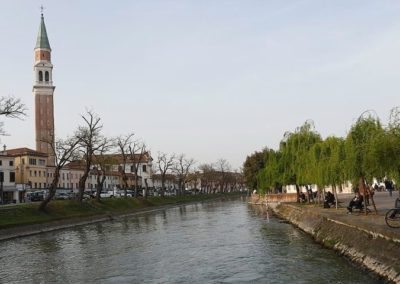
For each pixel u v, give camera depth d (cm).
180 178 17725
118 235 5284
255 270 2722
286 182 6931
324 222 3738
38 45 18875
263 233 4606
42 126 18138
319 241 3559
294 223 5250
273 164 7856
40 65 18600
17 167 13862
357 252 2642
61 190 12644
